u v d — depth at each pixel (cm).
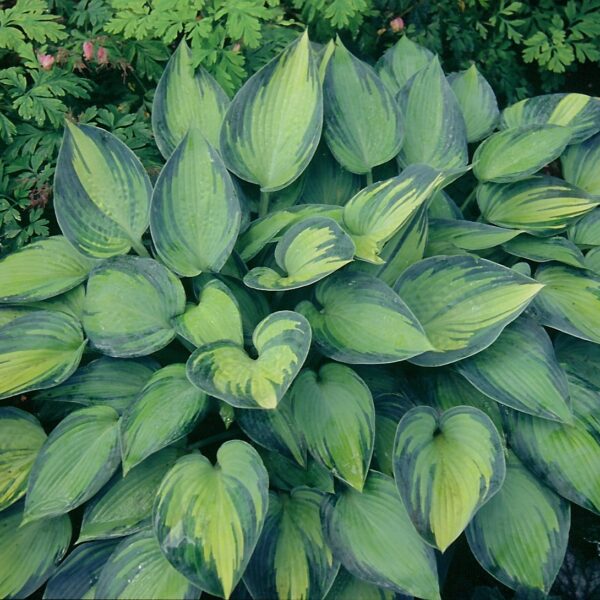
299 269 71
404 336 68
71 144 78
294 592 64
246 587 66
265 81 81
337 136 84
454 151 86
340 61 85
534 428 72
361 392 69
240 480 64
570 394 72
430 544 62
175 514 62
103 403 72
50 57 85
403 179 74
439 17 105
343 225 77
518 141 85
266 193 82
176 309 72
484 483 64
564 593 74
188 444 75
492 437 66
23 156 85
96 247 77
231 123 82
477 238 80
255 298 77
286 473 71
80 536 65
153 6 86
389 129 85
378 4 104
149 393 67
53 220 90
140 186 79
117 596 62
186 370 64
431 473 65
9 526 68
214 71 88
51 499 65
